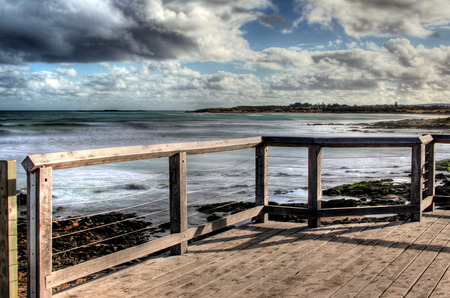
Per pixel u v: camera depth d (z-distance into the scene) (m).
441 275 3.33
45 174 2.65
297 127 66.12
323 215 4.89
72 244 7.10
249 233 4.72
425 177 5.77
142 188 13.04
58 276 2.80
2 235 2.51
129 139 36.50
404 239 4.39
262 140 5.03
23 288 4.75
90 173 16.19
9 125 65.25
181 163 3.89
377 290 3.03
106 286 3.18
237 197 11.35
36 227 2.66
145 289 3.11
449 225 4.98
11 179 2.50
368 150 27.33
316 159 4.80
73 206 10.45
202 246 4.25
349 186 13.19
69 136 40.06
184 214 3.97
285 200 11.35
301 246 4.19
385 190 12.19
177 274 3.44
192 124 78.81
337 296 2.93
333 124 80.31
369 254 3.90
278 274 3.40
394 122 87.75
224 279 3.31
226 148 4.36
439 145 30.80
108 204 10.71
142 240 7.46
